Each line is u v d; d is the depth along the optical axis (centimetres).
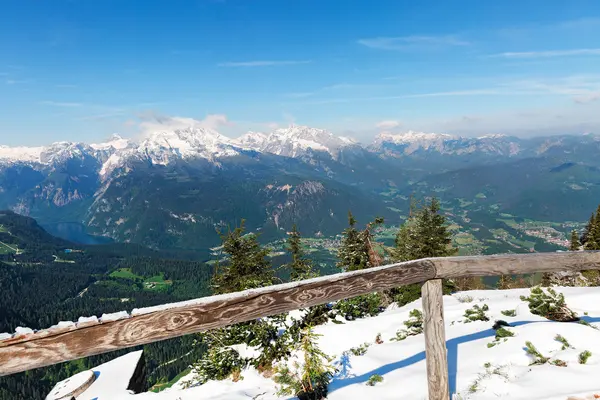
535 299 862
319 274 1828
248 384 1025
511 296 1178
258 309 341
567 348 629
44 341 253
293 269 2005
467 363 658
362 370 776
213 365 1129
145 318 289
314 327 1269
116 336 277
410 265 433
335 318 1388
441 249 2462
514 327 777
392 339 1002
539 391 504
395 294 1983
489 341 743
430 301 452
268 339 1170
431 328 450
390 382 667
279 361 1096
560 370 556
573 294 988
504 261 486
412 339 920
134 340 284
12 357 243
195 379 1182
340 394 679
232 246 2067
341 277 389
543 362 601
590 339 644
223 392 982
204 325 314
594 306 868
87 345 267
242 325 1191
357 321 1285
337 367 830
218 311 321
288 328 1170
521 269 496
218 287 2075
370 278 402
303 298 365
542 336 684
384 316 1273
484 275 479
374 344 1005
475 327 856
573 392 482
